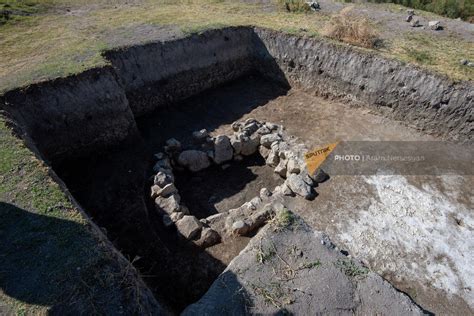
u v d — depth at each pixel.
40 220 5.10
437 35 11.96
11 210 5.23
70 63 9.27
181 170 9.55
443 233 7.40
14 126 7.15
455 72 9.51
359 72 10.64
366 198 8.15
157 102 11.12
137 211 7.79
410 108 9.99
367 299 4.74
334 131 10.26
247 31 12.59
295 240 5.36
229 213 7.83
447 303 6.29
